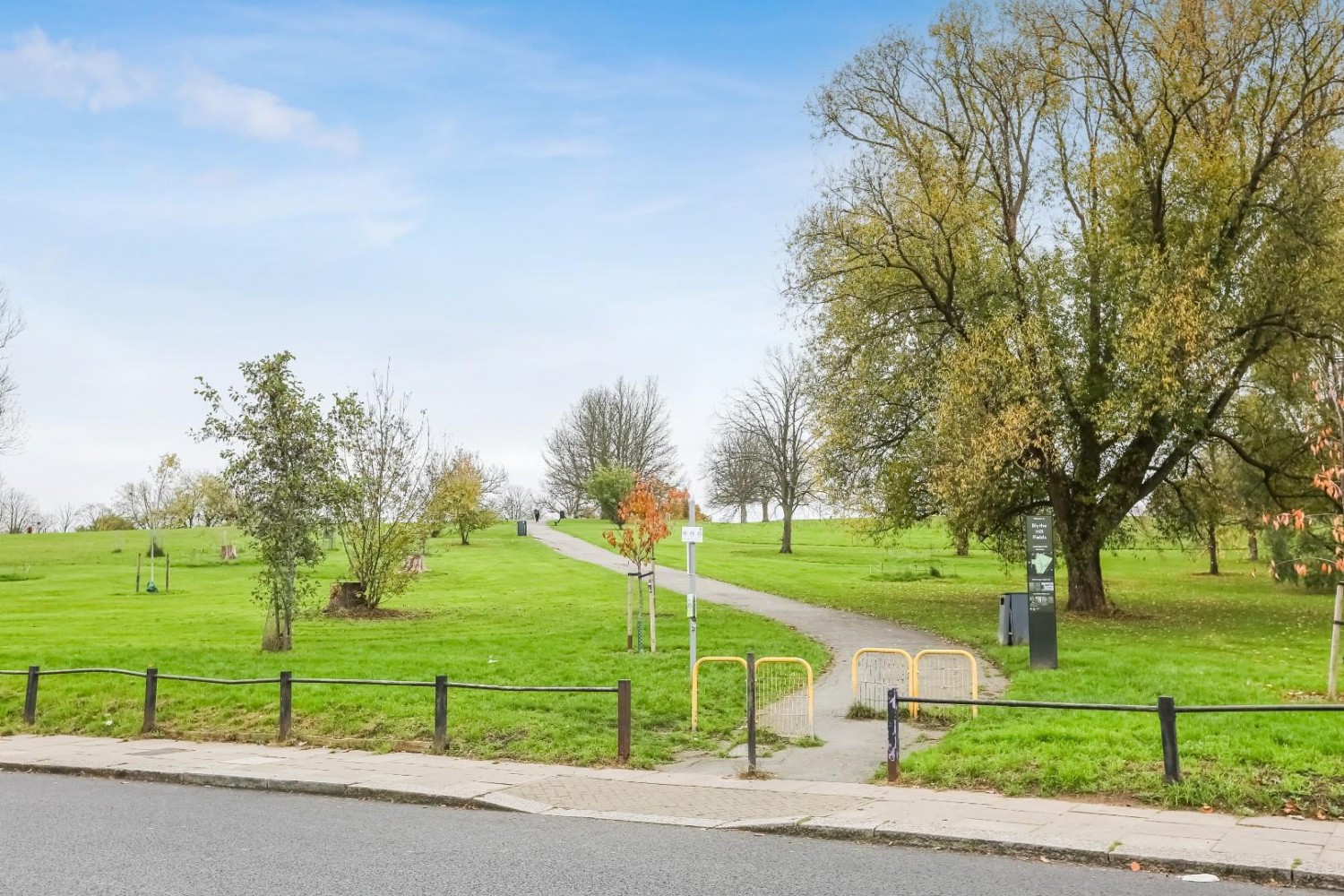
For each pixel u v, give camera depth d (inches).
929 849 352.8
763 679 700.7
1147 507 1318.9
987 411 1026.1
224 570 2225.6
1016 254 1122.7
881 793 427.8
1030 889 304.0
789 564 2269.9
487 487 3764.8
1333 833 348.5
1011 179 1164.5
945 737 515.8
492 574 1974.7
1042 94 1152.8
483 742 546.6
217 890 307.7
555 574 1968.5
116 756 545.6
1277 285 1041.5
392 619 1201.4
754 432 2901.1
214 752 555.5
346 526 1278.3
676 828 386.3
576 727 560.7
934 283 1171.9
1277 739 463.8
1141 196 1096.8
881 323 1189.7
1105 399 1026.1
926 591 1551.4
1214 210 1040.8
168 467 2972.4
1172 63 1067.3
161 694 676.1
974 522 1168.8
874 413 1228.5
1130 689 637.9
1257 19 1045.8
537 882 313.7
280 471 917.8
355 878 319.3
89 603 1469.0
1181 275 1007.6
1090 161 1120.8
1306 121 1034.7
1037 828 361.1
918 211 1127.6
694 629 577.3
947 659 818.8
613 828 386.9
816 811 397.7
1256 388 1197.1
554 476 4306.1
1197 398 1015.6
